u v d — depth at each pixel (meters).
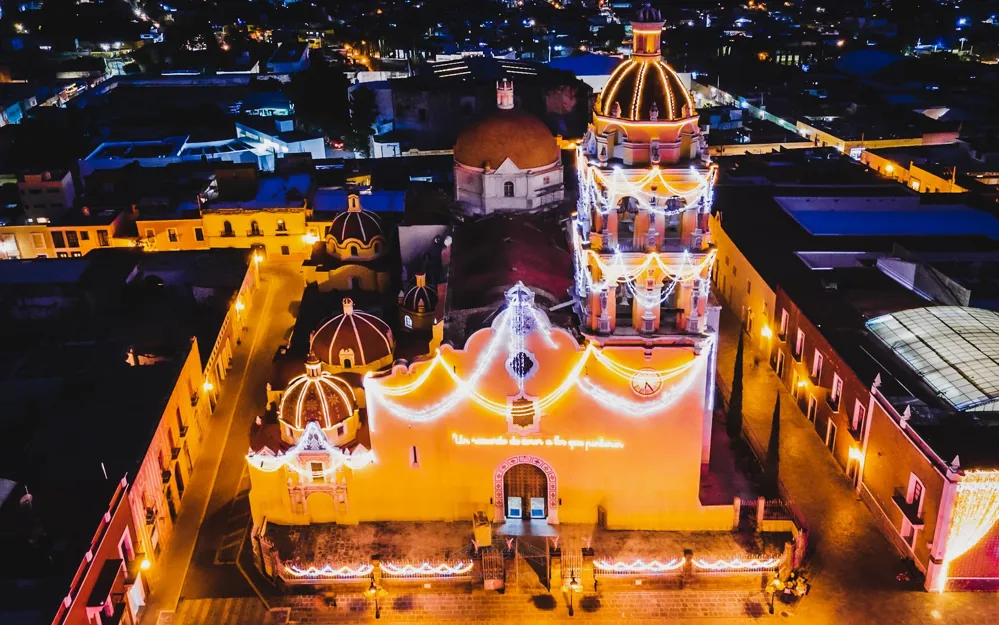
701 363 43.91
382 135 114.81
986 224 73.94
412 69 165.62
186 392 54.09
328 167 97.31
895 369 50.94
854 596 42.78
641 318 44.06
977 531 41.66
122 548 41.44
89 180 89.19
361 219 70.50
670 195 43.16
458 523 47.75
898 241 69.75
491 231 55.53
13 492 38.50
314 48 199.75
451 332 46.09
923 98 129.00
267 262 82.50
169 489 48.88
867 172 90.00
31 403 50.94
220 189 84.94
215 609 42.88
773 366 64.31
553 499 47.16
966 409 45.94
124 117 122.75
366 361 53.06
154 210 83.12
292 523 47.78
